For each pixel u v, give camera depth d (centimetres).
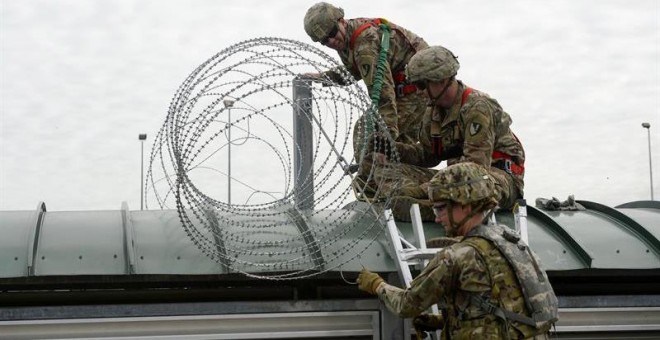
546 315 382
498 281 380
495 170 562
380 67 580
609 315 521
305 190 588
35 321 464
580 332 518
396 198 546
